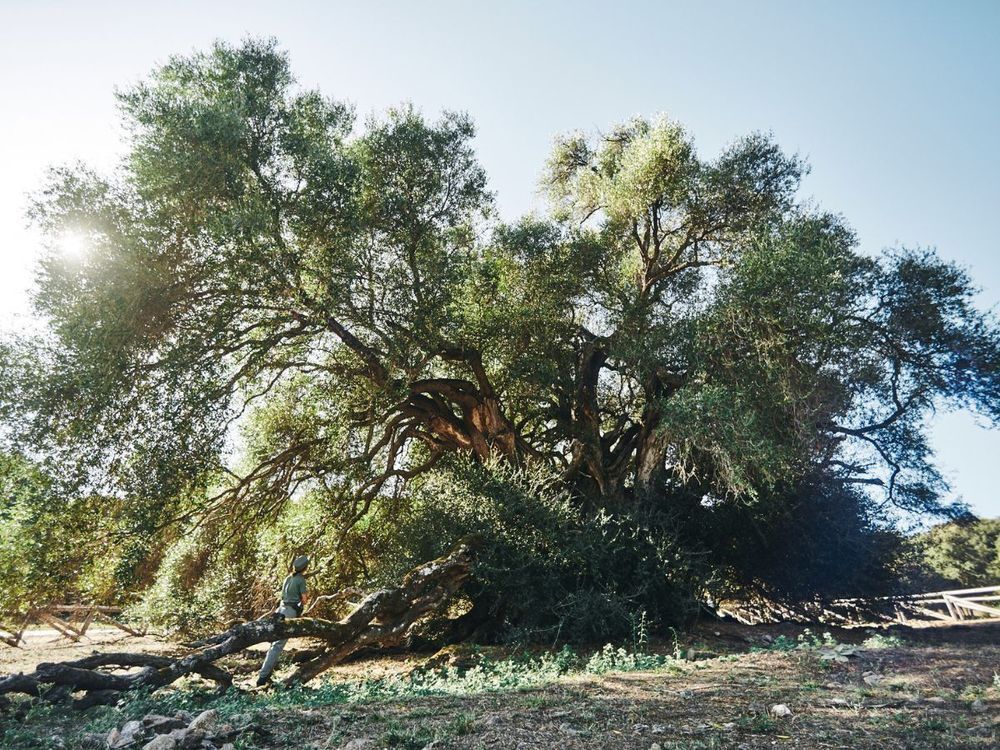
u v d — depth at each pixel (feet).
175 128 47.03
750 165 61.16
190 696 26.04
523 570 45.39
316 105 59.41
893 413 55.06
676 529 51.19
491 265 65.00
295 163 52.11
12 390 44.14
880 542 57.06
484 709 21.13
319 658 36.63
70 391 44.42
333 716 20.18
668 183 62.39
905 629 54.19
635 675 28.25
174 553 56.44
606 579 46.52
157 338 47.96
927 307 52.54
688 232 65.10
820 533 56.18
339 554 62.34
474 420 61.11
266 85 54.34
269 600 61.16
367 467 59.57
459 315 57.57
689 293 69.00
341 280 51.70
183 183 46.83
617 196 64.23
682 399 46.32
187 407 46.93
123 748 16.66
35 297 44.04
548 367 61.57
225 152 48.55
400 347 52.60
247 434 65.41
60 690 24.00
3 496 44.80
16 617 52.21
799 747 16.10
